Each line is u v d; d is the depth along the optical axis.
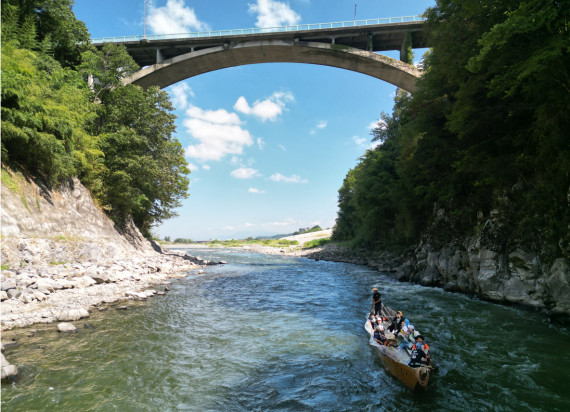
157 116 31.41
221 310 13.79
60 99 21.55
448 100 20.05
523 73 11.06
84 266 18.72
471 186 19.55
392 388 7.22
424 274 21.20
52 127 18.89
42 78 20.05
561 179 12.67
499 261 14.95
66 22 28.25
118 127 28.67
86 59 28.72
